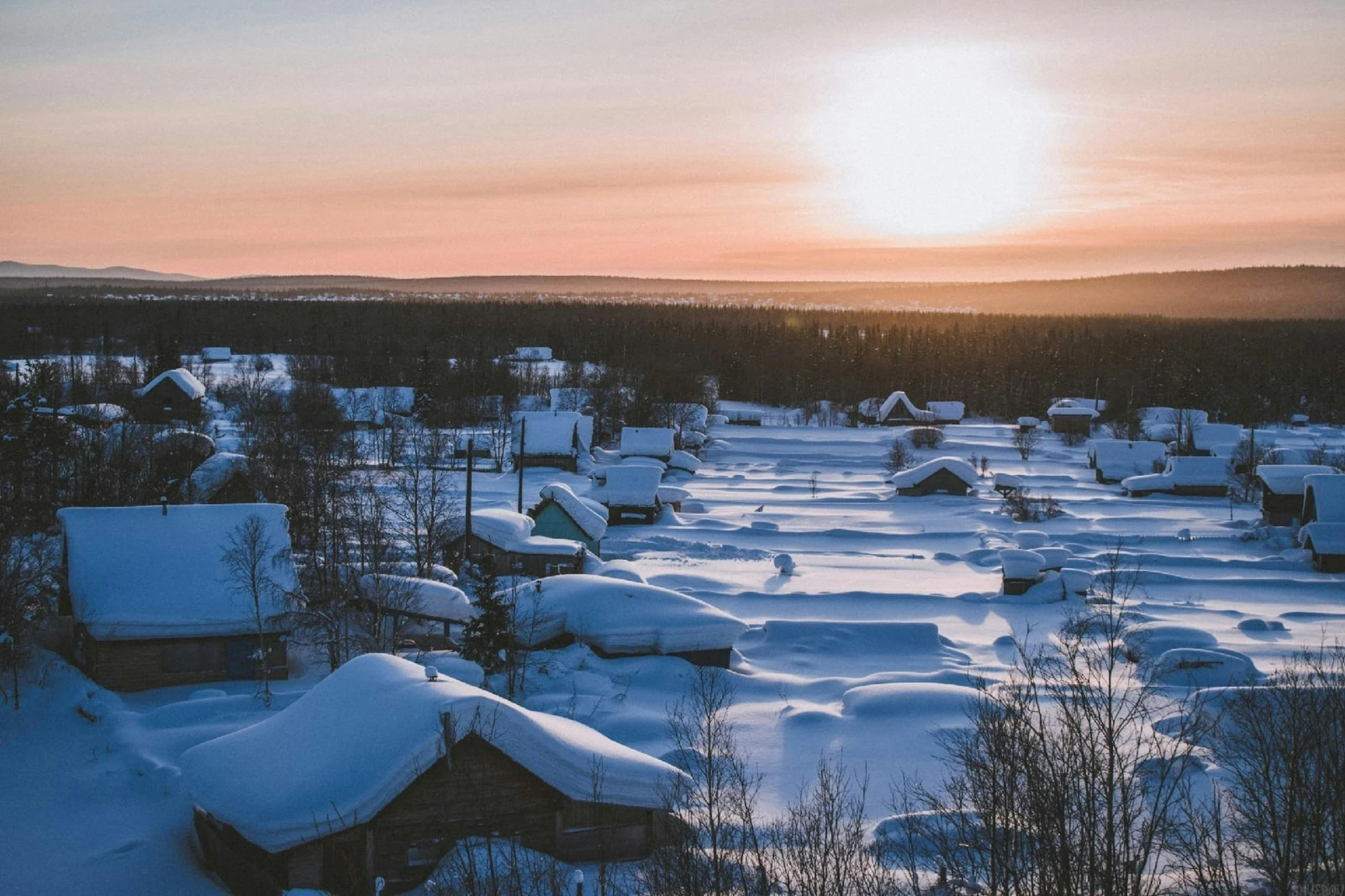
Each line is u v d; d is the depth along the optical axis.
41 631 45.88
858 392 177.25
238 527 44.44
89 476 62.75
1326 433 144.62
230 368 175.25
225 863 26.86
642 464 93.12
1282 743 24.02
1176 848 22.14
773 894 19.59
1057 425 150.50
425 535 60.19
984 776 22.61
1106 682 40.81
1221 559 74.00
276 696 39.50
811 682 43.53
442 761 24.38
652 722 37.59
